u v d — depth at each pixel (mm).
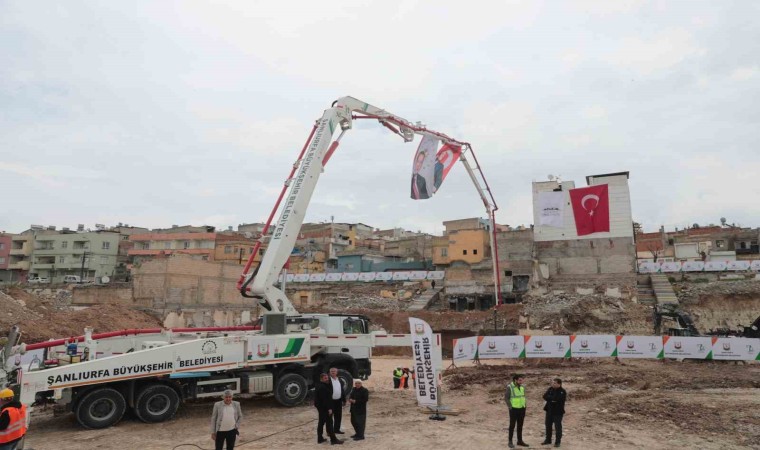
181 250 82750
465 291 56906
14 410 9320
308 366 17766
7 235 89500
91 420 13938
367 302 56219
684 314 35625
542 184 53406
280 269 17672
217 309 47562
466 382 22906
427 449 12000
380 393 21094
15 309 32438
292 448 12086
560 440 12148
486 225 83438
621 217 50125
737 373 23953
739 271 51812
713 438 12867
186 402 17891
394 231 110500
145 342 16484
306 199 18469
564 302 43719
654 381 21875
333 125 19656
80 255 86688
